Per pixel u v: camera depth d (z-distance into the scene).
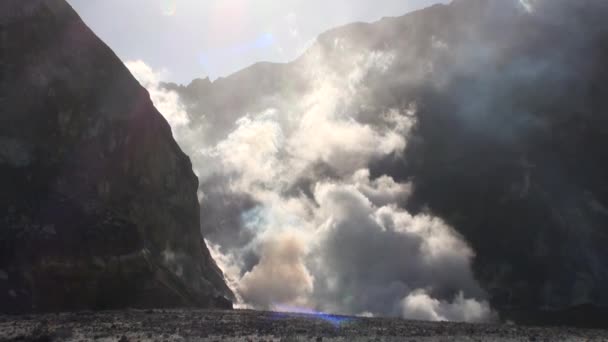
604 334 23.45
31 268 30.84
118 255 34.69
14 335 19.14
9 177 33.03
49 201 33.84
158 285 36.47
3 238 30.84
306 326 23.05
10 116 34.53
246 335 19.83
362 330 22.11
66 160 36.09
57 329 20.44
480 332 22.67
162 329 21.06
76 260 32.53
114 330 20.62
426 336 20.70
